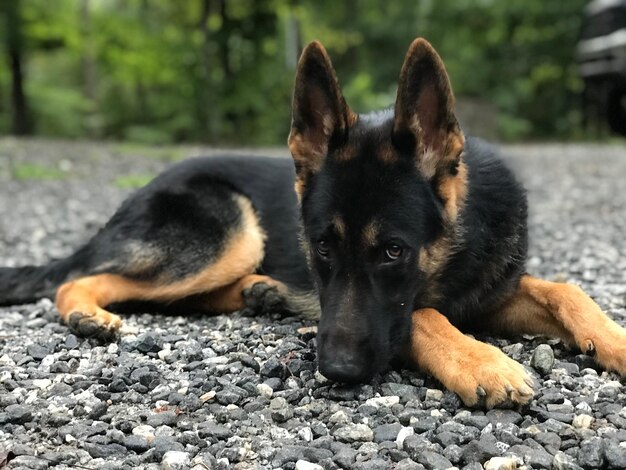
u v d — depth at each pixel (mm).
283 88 5559
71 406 774
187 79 5430
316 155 892
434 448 666
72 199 2529
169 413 748
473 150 962
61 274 1183
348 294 801
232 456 668
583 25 6051
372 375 790
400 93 823
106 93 5996
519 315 953
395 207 813
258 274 1136
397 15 6820
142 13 5781
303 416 750
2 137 4914
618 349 810
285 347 922
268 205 1147
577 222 2000
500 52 6609
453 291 912
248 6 5344
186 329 1043
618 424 702
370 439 694
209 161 1191
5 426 729
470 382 737
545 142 5691
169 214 1126
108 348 951
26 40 5059
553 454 656
